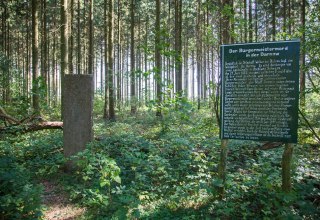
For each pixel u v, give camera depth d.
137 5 29.59
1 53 18.73
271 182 5.72
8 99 18.81
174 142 8.46
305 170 6.27
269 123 5.02
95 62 47.56
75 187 7.06
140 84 30.61
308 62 6.91
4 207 5.21
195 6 29.77
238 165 7.59
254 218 5.11
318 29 6.82
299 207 5.26
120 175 7.30
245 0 19.66
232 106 5.29
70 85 8.19
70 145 8.13
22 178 6.14
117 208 5.84
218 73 8.09
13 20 26.97
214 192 5.52
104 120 18.73
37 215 5.21
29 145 9.67
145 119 17.28
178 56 9.03
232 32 7.54
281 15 24.27
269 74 5.00
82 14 30.75
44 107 13.04
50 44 32.88
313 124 9.98
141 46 9.73
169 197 5.98
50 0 25.55
